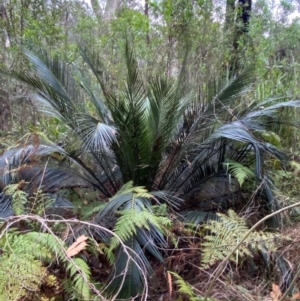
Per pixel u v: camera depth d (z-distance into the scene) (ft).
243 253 6.45
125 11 15.56
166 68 13.98
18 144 8.60
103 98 10.36
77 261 5.83
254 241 6.28
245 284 6.56
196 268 6.93
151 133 8.08
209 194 9.00
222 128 8.36
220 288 6.21
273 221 7.47
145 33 14.52
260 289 6.29
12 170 7.83
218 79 9.59
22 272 4.95
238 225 6.63
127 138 7.97
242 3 15.93
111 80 12.12
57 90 8.58
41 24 13.28
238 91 8.76
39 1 13.50
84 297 5.18
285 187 8.87
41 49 9.76
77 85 9.46
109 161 9.02
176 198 8.00
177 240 6.99
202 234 7.18
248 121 8.80
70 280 5.71
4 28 13.62
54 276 5.57
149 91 7.99
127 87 8.04
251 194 8.35
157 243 6.79
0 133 12.45
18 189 7.54
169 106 8.00
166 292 6.26
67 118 8.53
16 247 5.52
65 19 15.28
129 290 5.78
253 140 8.22
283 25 17.46
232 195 8.68
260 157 8.20
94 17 17.06
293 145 10.37
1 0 13.58
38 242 5.74
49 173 8.57
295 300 5.75
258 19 15.88
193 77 12.86
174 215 7.50
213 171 9.04
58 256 5.71
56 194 8.27
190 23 14.11
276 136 9.50
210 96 8.78
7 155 8.55
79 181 9.03
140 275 5.91
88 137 7.66
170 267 6.76
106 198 9.05
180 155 8.72
